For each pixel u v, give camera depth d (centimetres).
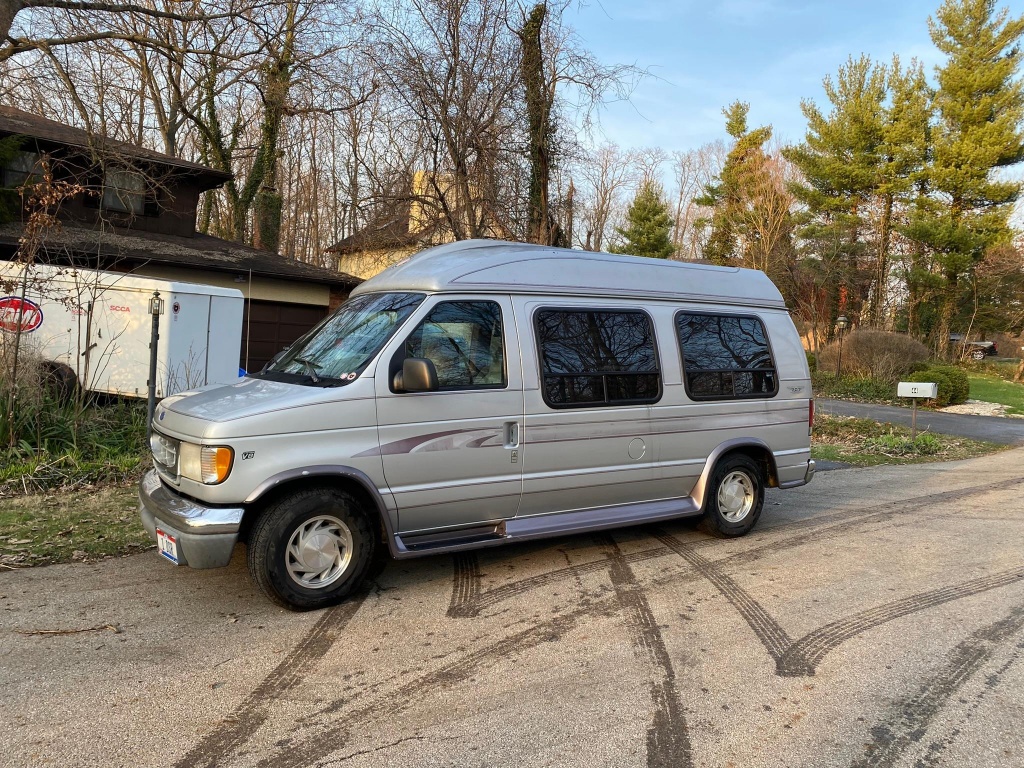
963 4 3116
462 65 1093
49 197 830
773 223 2930
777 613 447
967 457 1202
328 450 414
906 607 460
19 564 498
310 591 423
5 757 276
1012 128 2972
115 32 1571
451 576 506
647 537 621
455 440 455
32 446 778
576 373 509
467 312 469
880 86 3262
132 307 1057
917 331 3394
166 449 436
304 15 1816
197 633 397
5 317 1002
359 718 313
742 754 291
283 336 1923
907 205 3250
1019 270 3028
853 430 1451
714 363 588
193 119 2312
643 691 343
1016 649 397
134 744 288
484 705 326
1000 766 285
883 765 285
